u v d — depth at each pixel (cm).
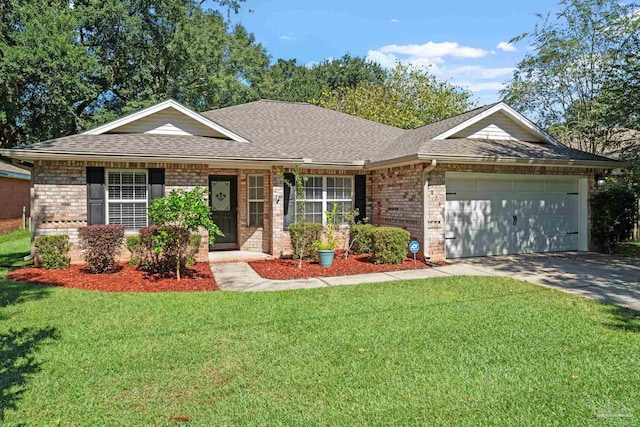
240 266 1061
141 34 2206
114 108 2305
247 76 2845
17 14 1831
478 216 1193
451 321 586
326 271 976
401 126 2791
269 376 415
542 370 429
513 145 1260
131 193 1086
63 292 759
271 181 1213
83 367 435
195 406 360
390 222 1254
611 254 1247
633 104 1306
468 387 393
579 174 1282
